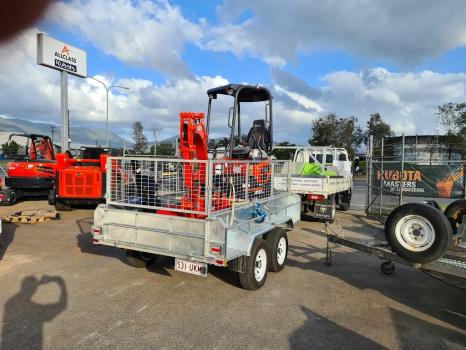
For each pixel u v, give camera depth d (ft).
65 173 35.63
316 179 32.48
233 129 21.38
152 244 15.81
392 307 14.89
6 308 13.98
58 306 14.25
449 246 13.67
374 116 154.92
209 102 24.03
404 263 14.62
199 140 18.21
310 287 16.99
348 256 22.66
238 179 17.07
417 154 58.08
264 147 24.11
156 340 11.77
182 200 15.65
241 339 11.95
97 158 42.22
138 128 148.05
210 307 14.43
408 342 12.03
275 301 15.19
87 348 11.23
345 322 13.41
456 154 57.93
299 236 28.37
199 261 14.62
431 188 36.14
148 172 16.34
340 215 39.50
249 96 24.16
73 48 66.33
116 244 16.67
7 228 28.78
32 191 42.04
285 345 11.64
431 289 17.06
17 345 11.31
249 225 16.47
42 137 47.19
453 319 13.89
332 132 130.62
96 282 16.99
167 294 15.71
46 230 28.22
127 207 17.10
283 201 21.90
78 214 35.96
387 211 38.37
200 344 11.57
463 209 17.98
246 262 15.72
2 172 56.90
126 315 13.56
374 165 39.01
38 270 18.56
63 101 64.59
